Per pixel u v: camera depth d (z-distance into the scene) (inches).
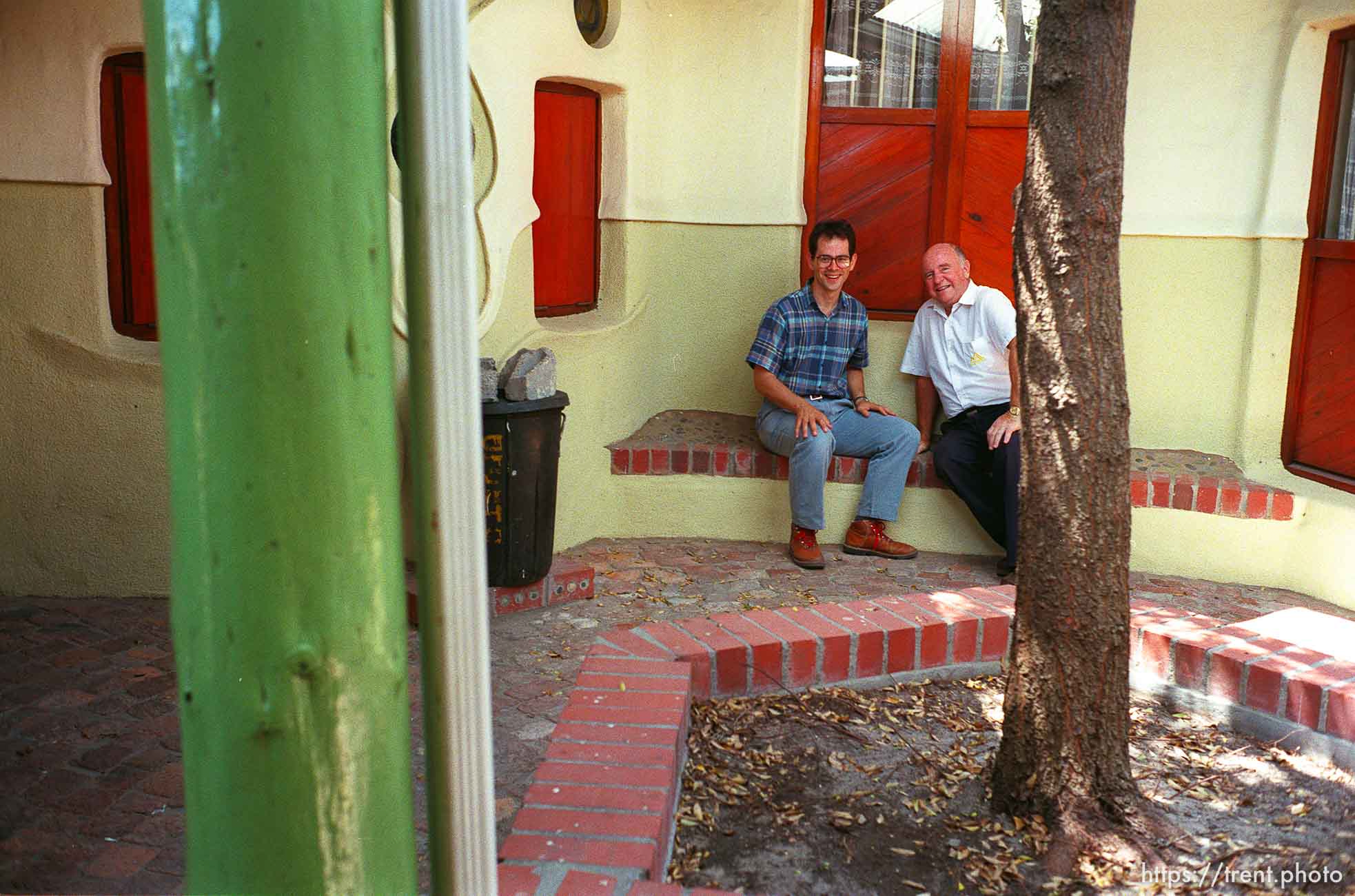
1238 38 217.3
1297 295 216.8
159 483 184.7
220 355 42.6
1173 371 230.8
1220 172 222.1
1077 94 108.7
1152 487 215.0
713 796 122.5
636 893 89.0
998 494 216.5
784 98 235.9
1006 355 216.8
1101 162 109.7
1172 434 232.8
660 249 243.8
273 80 41.5
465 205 46.8
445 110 45.9
